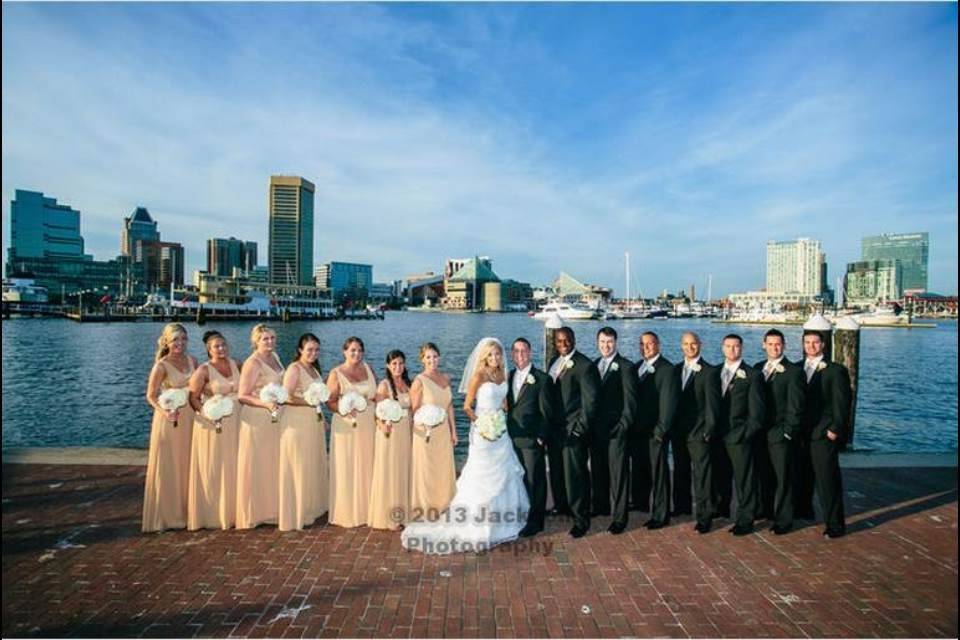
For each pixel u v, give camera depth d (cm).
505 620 404
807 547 533
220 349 589
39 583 454
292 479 572
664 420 570
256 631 388
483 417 548
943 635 387
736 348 585
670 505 623
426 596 438
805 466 612
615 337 616
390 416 564
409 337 7294
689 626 398
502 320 16625
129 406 1975
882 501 656
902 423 1734
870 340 6475
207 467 568
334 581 462
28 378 2698
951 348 5138
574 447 564
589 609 420
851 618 409
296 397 581
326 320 13500
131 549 521
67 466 775
